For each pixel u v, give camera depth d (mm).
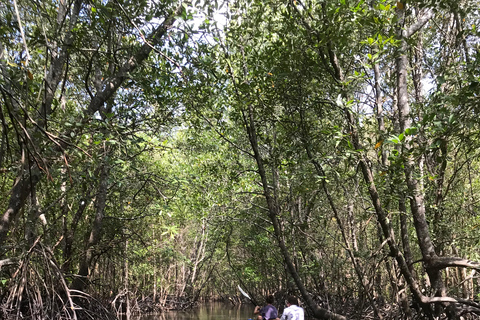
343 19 6109
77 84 9203
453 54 7309
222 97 9148
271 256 15648
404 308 7477
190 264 24781
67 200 10266
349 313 10953
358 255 8891
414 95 9875
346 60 7898
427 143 5758
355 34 7117
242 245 19844
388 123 10156
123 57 6973
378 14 6172
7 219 5590
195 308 25922
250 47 8203
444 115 5559
